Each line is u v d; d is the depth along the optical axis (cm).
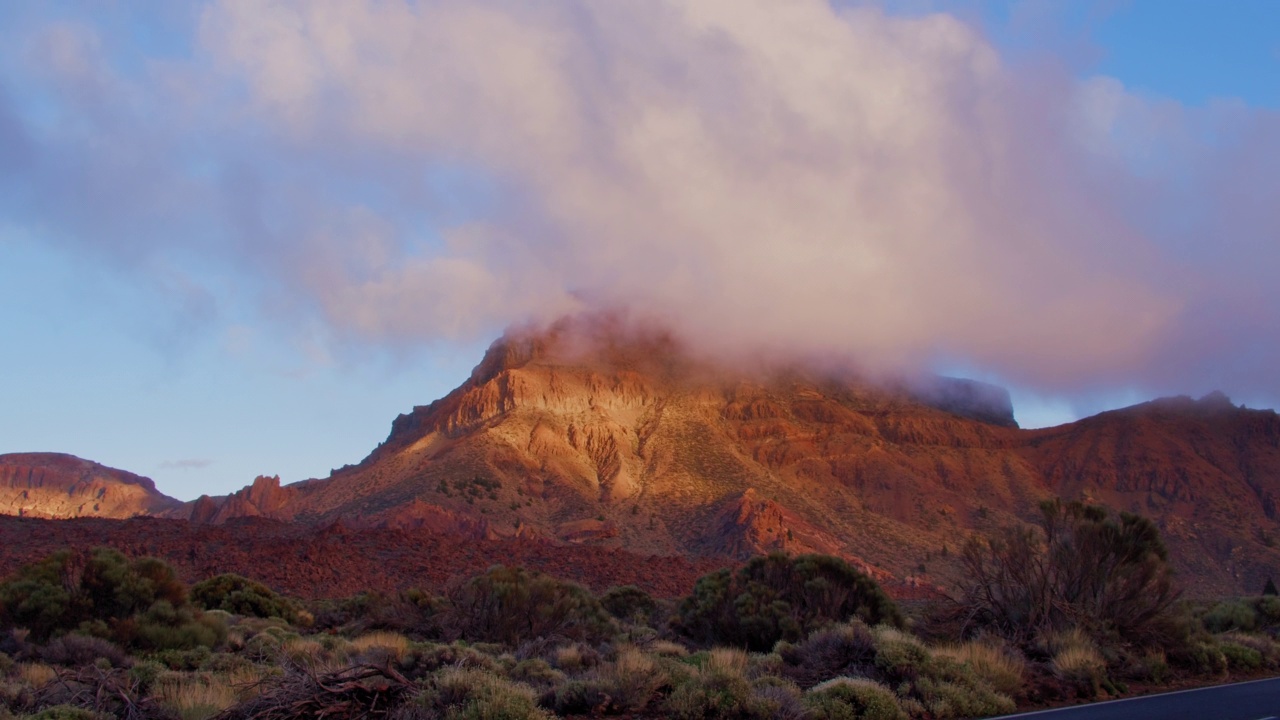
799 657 2025
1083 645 2081
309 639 2842
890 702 1535
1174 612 2373
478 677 1462
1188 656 2236
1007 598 2428
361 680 1448
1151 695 1823
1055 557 2419
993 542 2475
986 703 1625
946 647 2077
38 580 2550
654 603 4525
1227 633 2752
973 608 2431
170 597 2745
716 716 1501
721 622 2820
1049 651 2125
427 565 6838
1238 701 1680
